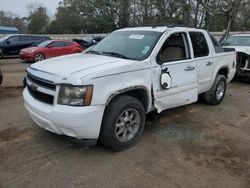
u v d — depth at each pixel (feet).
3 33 134.21
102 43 16.98
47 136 14.78
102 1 194.08
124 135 13.42
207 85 19.51
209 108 20.76
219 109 20.62
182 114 19.17
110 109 12.57
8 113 18.42
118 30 17.93
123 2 184.65
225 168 12.29
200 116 18.89
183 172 11.85
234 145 14.57
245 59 30.37
